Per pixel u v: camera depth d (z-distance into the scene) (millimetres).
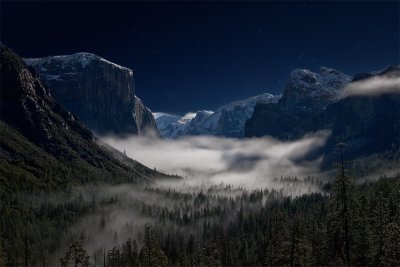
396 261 74188
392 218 85938
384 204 91438
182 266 187500
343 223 65750
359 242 76562
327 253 85562
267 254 137125
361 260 77125
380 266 76625
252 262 175500
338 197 64688
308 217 164500
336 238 77625
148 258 124562
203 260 157250
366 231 79500
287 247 95312
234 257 179375
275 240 135375
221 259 171250
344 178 64250
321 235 99188
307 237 103062
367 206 102062
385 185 126375
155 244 127625
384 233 78875
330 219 67938
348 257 67562
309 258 91562
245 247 193250
